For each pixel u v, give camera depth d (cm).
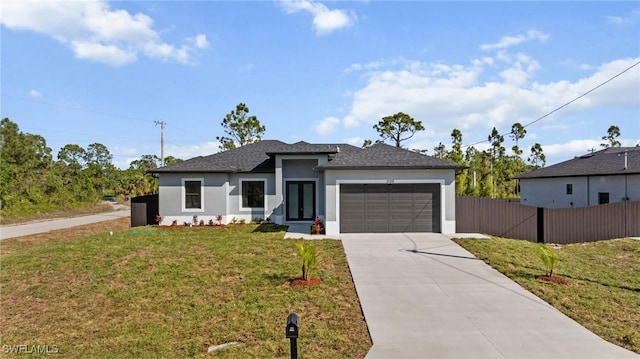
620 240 1528
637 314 738
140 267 1053
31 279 977
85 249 1253
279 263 1089
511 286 898
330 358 568
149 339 659
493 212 1619
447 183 1575
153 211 2109
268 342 626
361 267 1056
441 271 1021
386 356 564
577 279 966
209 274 989
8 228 2484
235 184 2009
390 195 1590
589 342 612
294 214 1981
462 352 575
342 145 2295
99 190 5403
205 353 600
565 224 1608
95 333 695
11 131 4678
